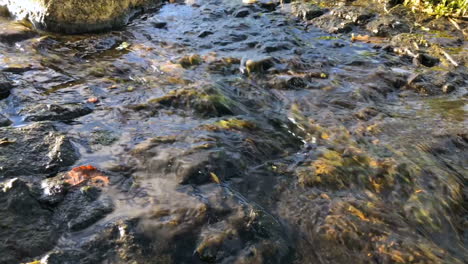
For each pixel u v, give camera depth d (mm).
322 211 3428
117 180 3576
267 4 8531
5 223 2936
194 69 5918
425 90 5625
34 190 3307
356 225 3287
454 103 5359
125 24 7605
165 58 6254
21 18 7172
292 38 7145
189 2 8844
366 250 3092
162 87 5309
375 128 4672
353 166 3992
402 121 4855
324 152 4223
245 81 5637
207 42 6922
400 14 8164
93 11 7035
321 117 4871
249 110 4977
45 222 3057
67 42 6617
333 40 7195
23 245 2834
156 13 8242
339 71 6082
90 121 4457
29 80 5234
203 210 3270
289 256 3029
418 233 3291
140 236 3025
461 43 7074
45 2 6855
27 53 6051
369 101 5305
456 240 3316
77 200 3297
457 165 4156
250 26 7637
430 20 7945
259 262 2943
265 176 3824
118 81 5484
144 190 3488
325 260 3021
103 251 2904
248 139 4293
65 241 2945
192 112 4781
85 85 5277
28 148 3766
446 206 3588
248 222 3199
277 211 3428
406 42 6938
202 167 3738
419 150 4289
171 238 3031
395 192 3715
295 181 3770
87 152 3912
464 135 4586
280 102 5207
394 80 5809
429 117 4992
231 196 3473
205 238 3041
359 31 7586
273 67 6020
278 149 4266
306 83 5645
